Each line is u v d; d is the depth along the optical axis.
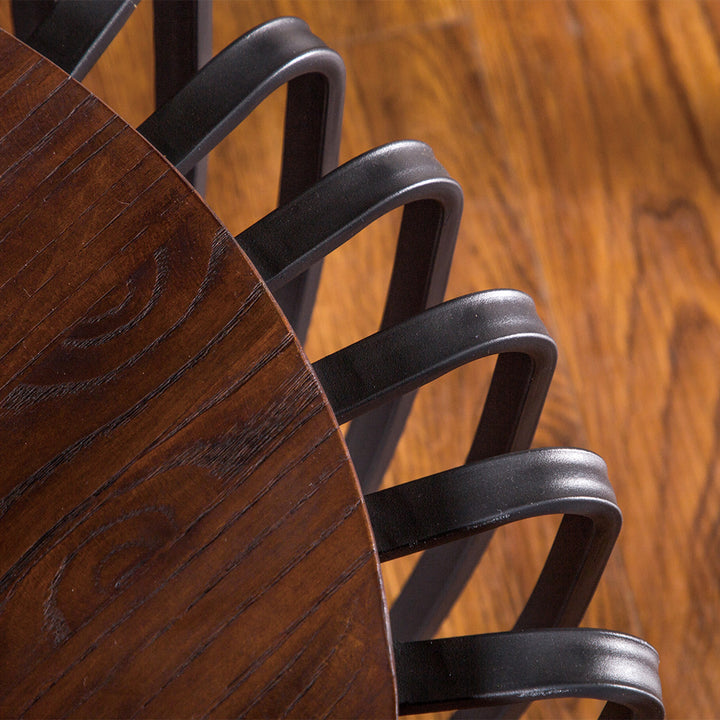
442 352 0.90
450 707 0.87
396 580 1.53
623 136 1.79
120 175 0.89
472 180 1.76
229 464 0.85
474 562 1.06
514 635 0.87
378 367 0.90
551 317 1.68
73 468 0.85
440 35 1.86
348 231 0.92
